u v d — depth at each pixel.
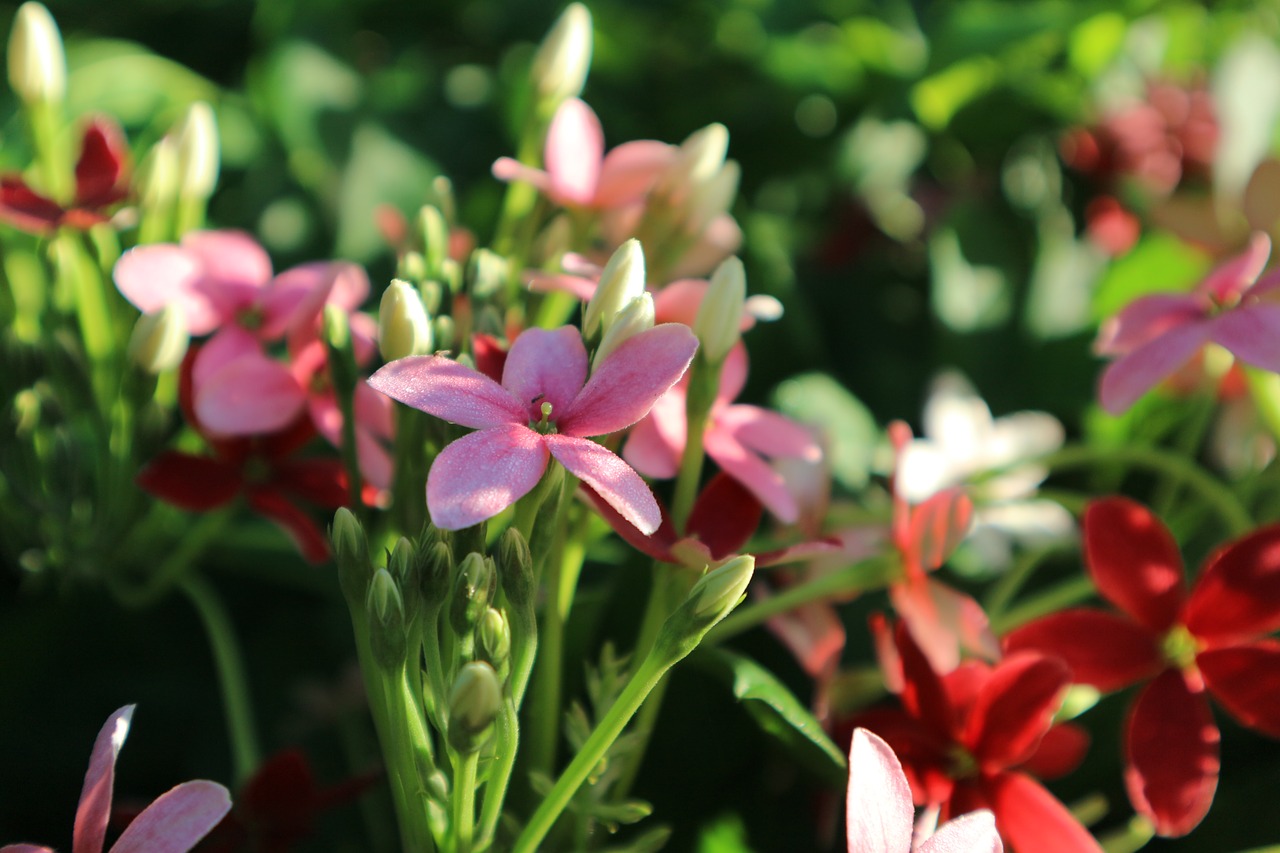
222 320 0.30
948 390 0.35
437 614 0.25
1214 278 0.30
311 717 0.34
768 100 0.40
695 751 0.30
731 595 0.25
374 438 0.29
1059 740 0.28
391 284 0.26
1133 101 0.40
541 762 0.27
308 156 0.37
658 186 0.30
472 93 0.39
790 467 0.30
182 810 0.25
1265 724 0.27
